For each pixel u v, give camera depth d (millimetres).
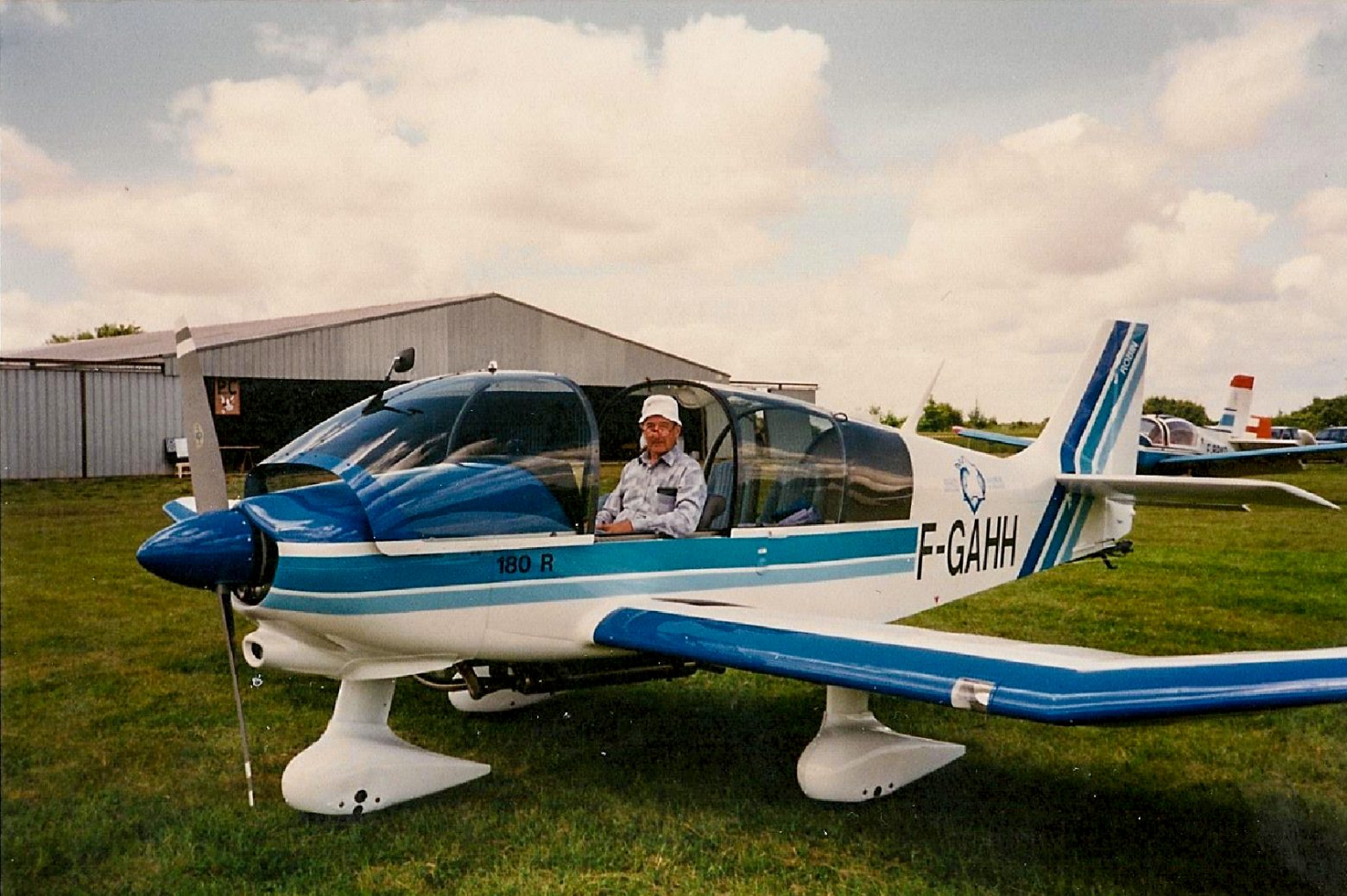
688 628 3355
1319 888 2928
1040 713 2617
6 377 10828
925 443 4863
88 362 11484
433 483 3250
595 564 3580
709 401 4102
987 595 7199
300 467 3365
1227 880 2967
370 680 3396
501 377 3537
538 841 3100
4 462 10672
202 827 3145
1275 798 3615
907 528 4672
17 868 2875
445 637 3303
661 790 3566
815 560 4270
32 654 5043
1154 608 6699
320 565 3035
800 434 4219
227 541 3021
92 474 11367
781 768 3836
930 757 3723
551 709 4535
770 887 2834
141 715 4238
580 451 3578
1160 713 2549
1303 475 17281
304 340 14211
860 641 3137
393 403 3430
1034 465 5578
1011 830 3295
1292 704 2541
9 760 3713
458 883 2805
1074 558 5902
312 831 3133
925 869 2984
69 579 6516
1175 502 5781
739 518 4004
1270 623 6238
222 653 5156
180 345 3258
